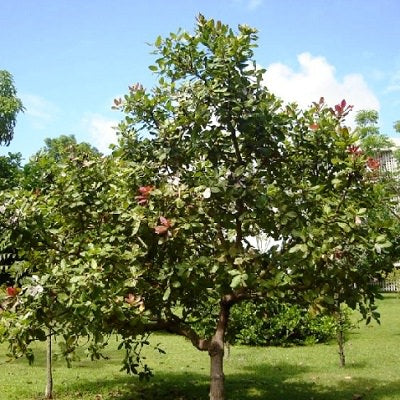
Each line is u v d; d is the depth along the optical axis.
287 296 5.84
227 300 6.12
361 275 5.38
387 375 8.46
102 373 8.84
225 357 10.38
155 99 5.93
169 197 5.10
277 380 8.29
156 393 7.52
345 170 5.23
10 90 32.50
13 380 8.21
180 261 5.33
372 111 19.48
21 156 20.45
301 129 6.10
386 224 5.21
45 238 5.48
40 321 4.86
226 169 5.54
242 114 5.51
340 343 9.32
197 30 5.76
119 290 4.84
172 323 6.07
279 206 5.36
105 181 6.03
